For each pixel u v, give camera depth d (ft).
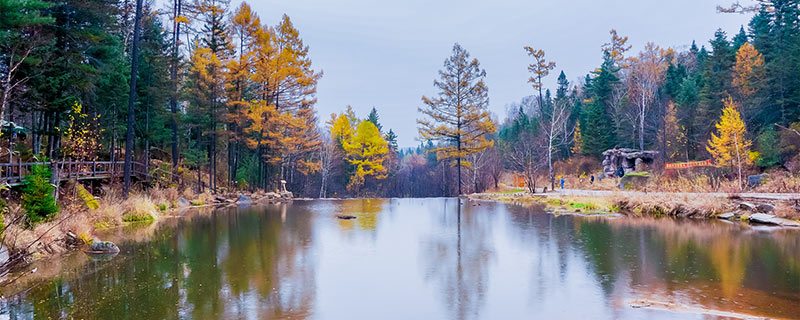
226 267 32.32
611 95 182.29
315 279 28.89
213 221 61.57
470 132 127.24
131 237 46.57
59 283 27.53
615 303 23.15
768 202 58.65
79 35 56.65
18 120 83.87
